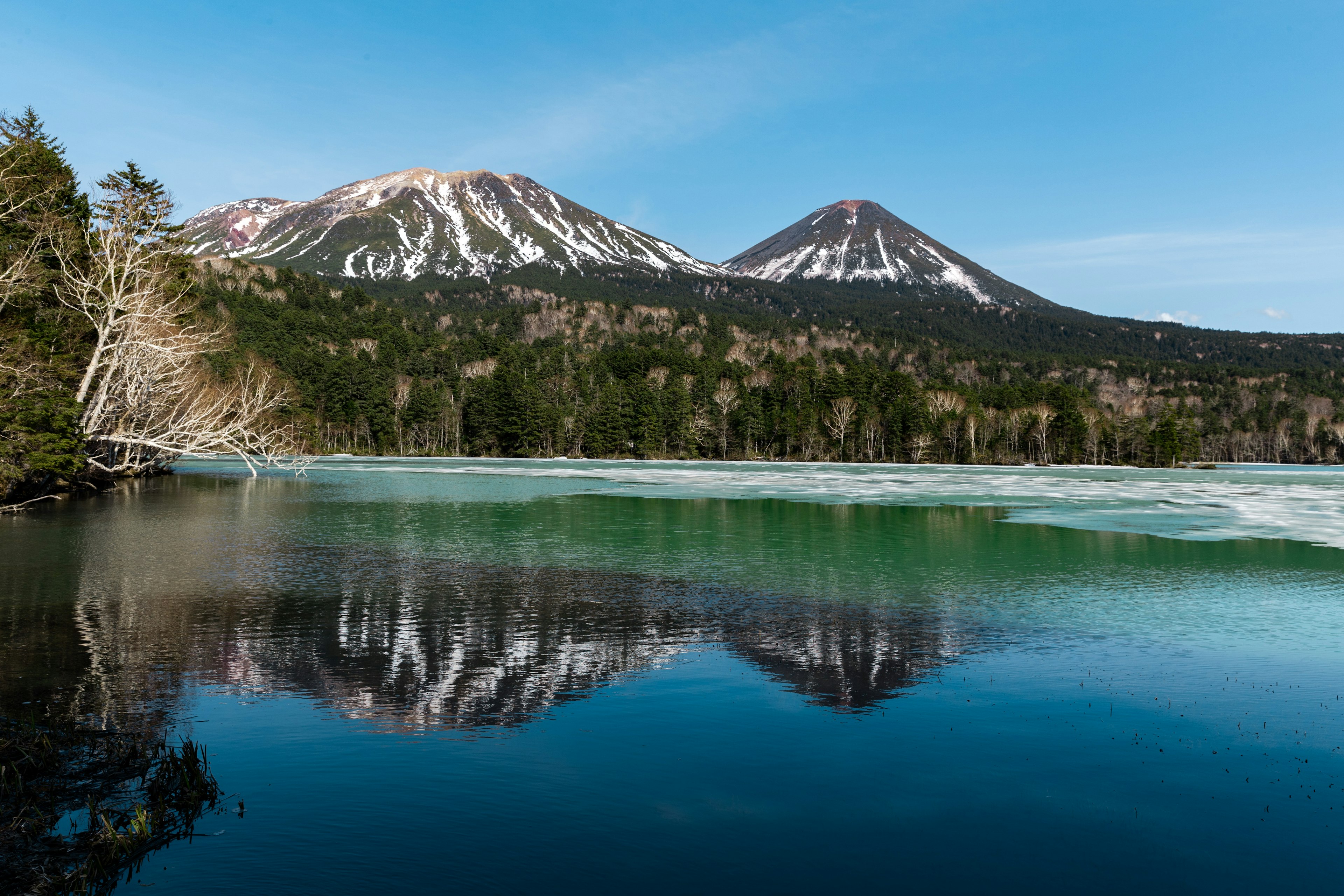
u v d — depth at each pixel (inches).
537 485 2669.8
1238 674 626.5
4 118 1913.1
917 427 5698.8
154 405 2164.1
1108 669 636.1
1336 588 989.8
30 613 772.0
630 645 689.6
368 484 2610.7
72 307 1903.3
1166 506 2108.8
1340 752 472.4
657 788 410.0
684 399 5871.1
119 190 2003.0
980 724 509.7
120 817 362.3
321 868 324.8
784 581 1003.3
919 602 887.1
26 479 1726.1
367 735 471.5
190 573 992.9
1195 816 391.9
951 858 349.7
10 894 296.7
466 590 917.2
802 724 504.7
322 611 796.6
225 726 482.6
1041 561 1181.7
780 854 348.2
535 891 312.7
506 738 472.1
